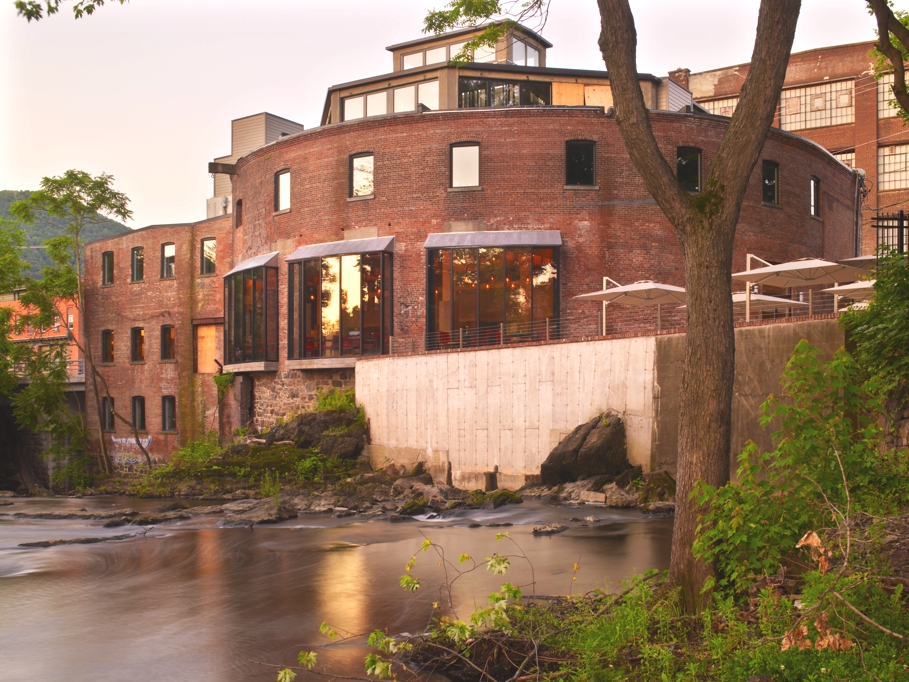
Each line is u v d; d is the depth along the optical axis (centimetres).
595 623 788
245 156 3722
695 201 824
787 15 804
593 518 1823
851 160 5231
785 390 825
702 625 757
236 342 3647
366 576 1302
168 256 4325
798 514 775
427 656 838
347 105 3684
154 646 935
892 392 1316
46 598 1203
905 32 1243
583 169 3106
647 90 3506
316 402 3322
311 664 691
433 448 2748
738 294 2641
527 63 3747
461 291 3052
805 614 621
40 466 4653
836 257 3756
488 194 3108
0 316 4481
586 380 2309
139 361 4394
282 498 2370
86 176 4325
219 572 1380
